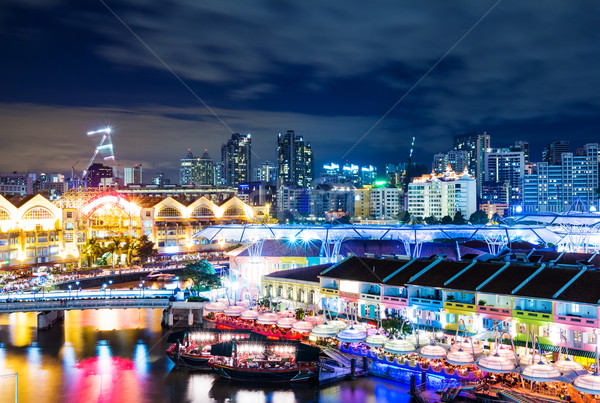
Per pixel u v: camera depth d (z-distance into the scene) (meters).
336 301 135.50
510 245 184.12
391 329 115.38
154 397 104.19
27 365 122.44
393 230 187.62
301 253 172.00
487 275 113.69
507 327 106.81
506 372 91.75
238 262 176.88
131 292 164.50
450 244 192.75
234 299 165.12
